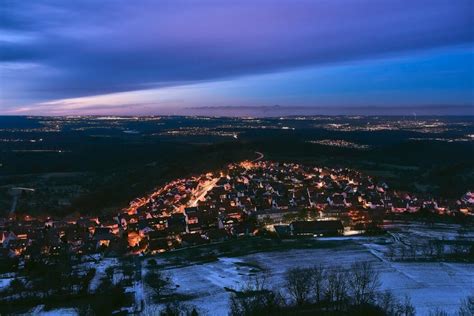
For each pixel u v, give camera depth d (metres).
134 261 152.25
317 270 121.44
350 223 190.00
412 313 94.44
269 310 98.69
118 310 108.69
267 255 150.38
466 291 114.75
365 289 113.56
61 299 116.62
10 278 136.88
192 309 106.50
